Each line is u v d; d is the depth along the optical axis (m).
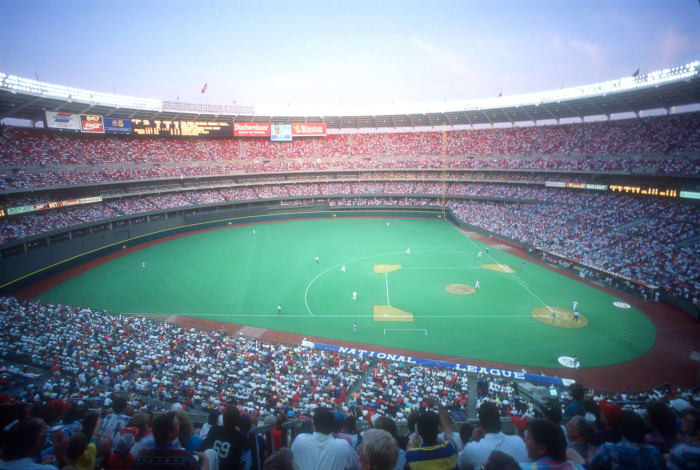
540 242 63.00
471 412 24.02
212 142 90.44
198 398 23.36
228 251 65.12
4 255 48.47
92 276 52.75
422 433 5.59
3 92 53.75
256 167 90.88
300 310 42.59
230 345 32.19
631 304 42.91
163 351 30.03
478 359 32.56
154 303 44.06
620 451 5.36
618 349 33.88
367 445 4.20
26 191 55.56
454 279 51.94
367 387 25.73
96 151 71.75
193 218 79.06
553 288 48.22
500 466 4.20
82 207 63.84
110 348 29.98
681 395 21.53
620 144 71.06
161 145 83.00
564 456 4.57
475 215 81.25
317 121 96.50
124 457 6.25
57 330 32.78
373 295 46.75
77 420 9.98
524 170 80.88
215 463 5.96
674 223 54.59
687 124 65.69
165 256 62.06
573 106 78.69
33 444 4.87
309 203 93.69
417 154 95.44
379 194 93.94
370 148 98.56
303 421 10.23
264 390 24.45
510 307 42.88
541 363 31.88
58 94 60.06
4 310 36.94
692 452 5.43
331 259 60.81
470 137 94.50
